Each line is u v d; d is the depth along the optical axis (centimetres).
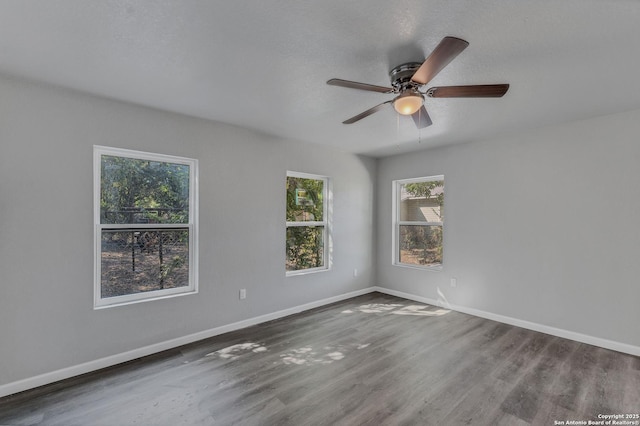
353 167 473
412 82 190
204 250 316
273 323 362
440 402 209
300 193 421
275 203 377
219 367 257
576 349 290
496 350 289
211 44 181
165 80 227
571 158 314
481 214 384
